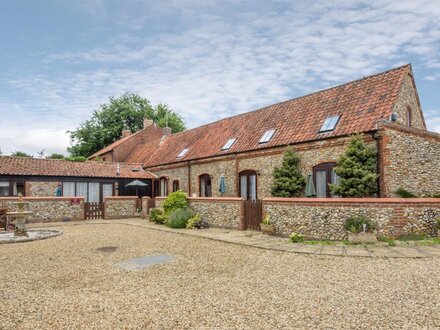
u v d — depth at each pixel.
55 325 4.67
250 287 6.26
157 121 49.66
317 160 14.77
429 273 6.79
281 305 5.28
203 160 21.64
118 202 22.30
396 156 12.63
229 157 19.52
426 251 8.69
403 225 10.13
